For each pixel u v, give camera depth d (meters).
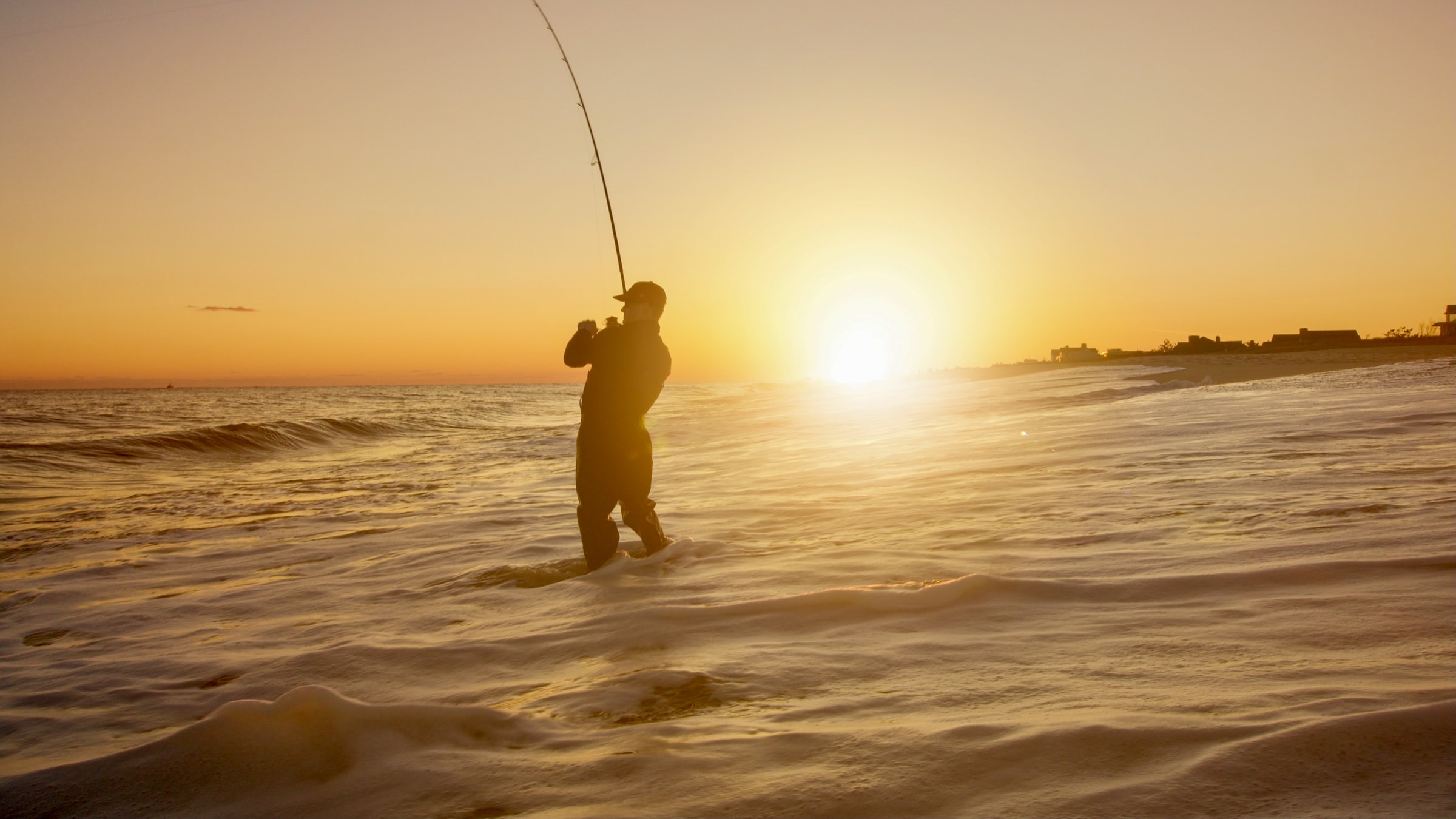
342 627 3.16
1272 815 1.19
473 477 9.91
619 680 2.10
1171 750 1.42
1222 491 4.38
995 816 1.27
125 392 127.56
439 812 1.45
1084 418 10.20
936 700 1.81
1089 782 1.34
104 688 2.57
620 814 1.37
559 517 5.84
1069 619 2.38
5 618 3.83
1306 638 2.02
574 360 4.00
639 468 3.94
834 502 5.25
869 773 1.44
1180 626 2.22
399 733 1.76
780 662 2.16
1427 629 2.01
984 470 6.23
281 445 16.98
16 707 2.46
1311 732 1.40
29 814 1.60
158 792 1.63
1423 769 1.27
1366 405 8.98
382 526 6.07
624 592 3.22
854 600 2.65
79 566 5.14
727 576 3.34
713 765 1.52
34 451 13.64
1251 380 17.09
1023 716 1.65
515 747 1.71
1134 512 3.99
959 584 2.70
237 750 1.73
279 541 5.71
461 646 2.59
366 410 38.59
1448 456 4.98
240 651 2.89
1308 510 3.63
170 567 4.93
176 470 13.13
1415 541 2.88
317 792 1.57
